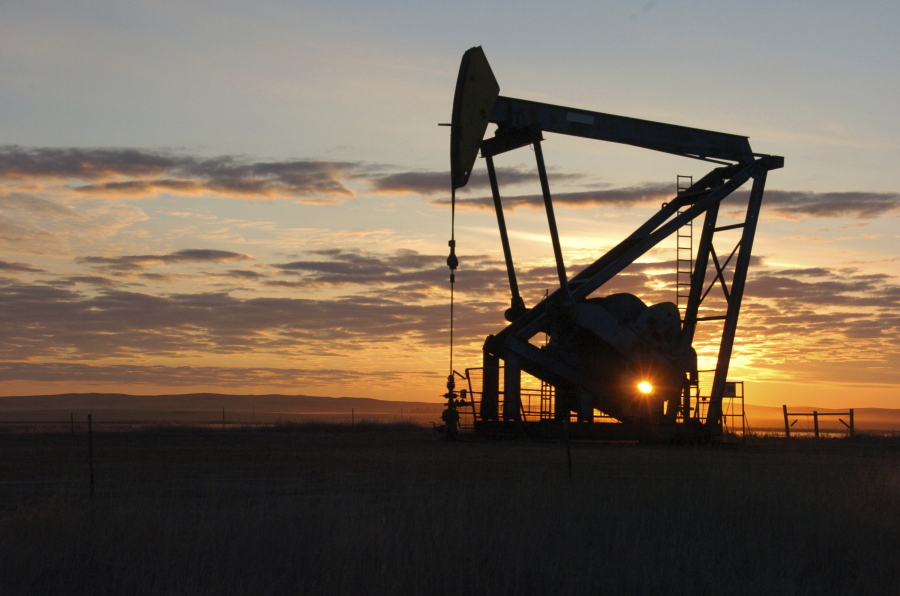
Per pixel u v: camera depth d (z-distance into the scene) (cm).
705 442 3181
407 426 4816
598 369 3180
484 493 1293
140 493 1455
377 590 770
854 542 984
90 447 1303
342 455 2430
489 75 2861
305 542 930
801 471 1947
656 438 3127
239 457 2353
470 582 802
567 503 1187
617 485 1492
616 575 835
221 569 832
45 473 1892
